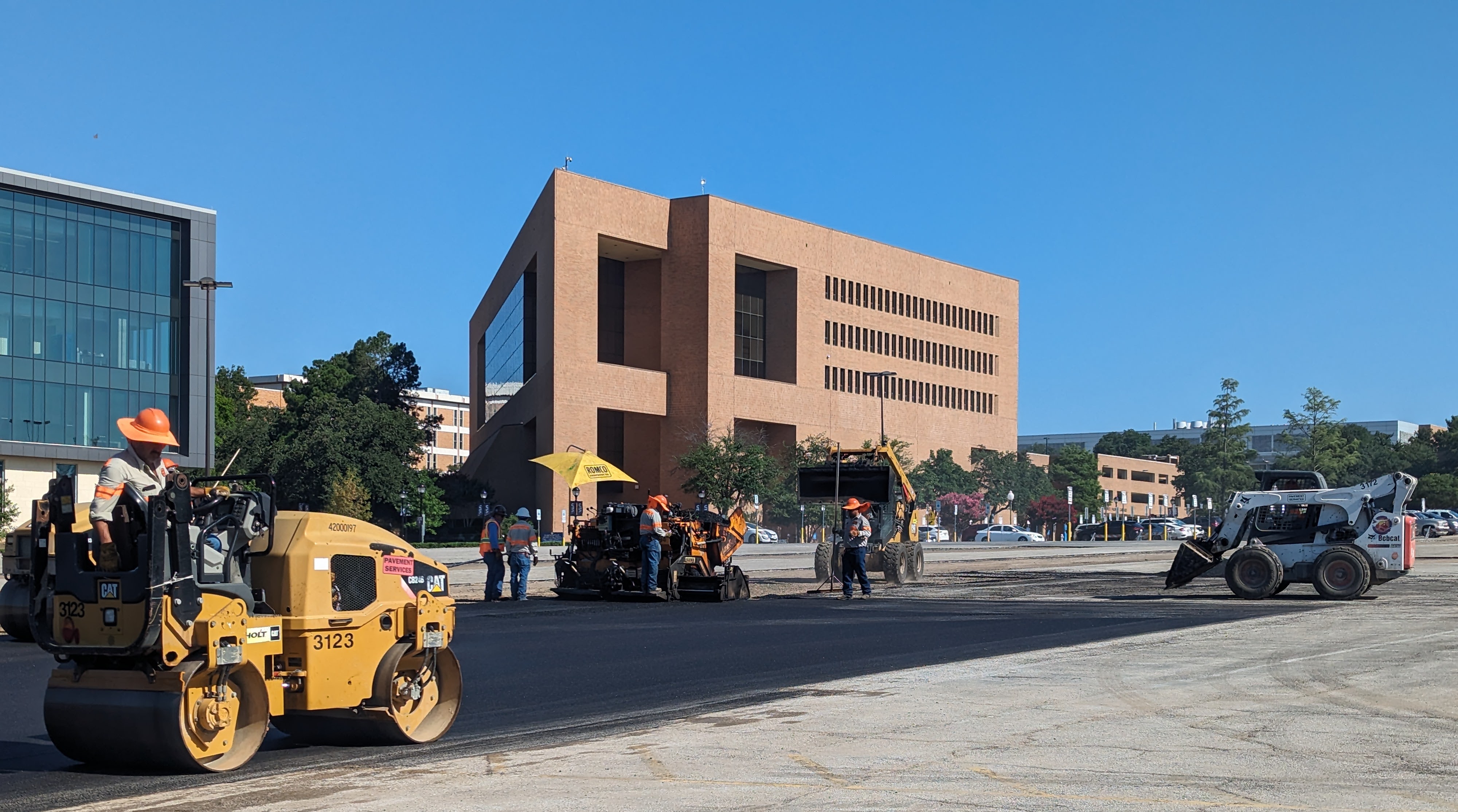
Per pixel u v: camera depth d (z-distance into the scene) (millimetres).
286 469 87500
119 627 8039
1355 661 14320
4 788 8023
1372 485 25406
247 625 8578
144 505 8062
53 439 67062
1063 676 13094
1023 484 126000
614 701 11992
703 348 98438
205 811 7254
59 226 67938
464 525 99875
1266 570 25266
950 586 31719
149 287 71562
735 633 18797
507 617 21688
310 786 7957
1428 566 39156
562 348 90062
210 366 43531
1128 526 91312
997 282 134125
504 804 7371
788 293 108562
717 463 90500
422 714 9852
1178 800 7426
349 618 9266
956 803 7348
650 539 25547
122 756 8336
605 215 94062
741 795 7590
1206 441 138125
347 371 116688
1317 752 8906
